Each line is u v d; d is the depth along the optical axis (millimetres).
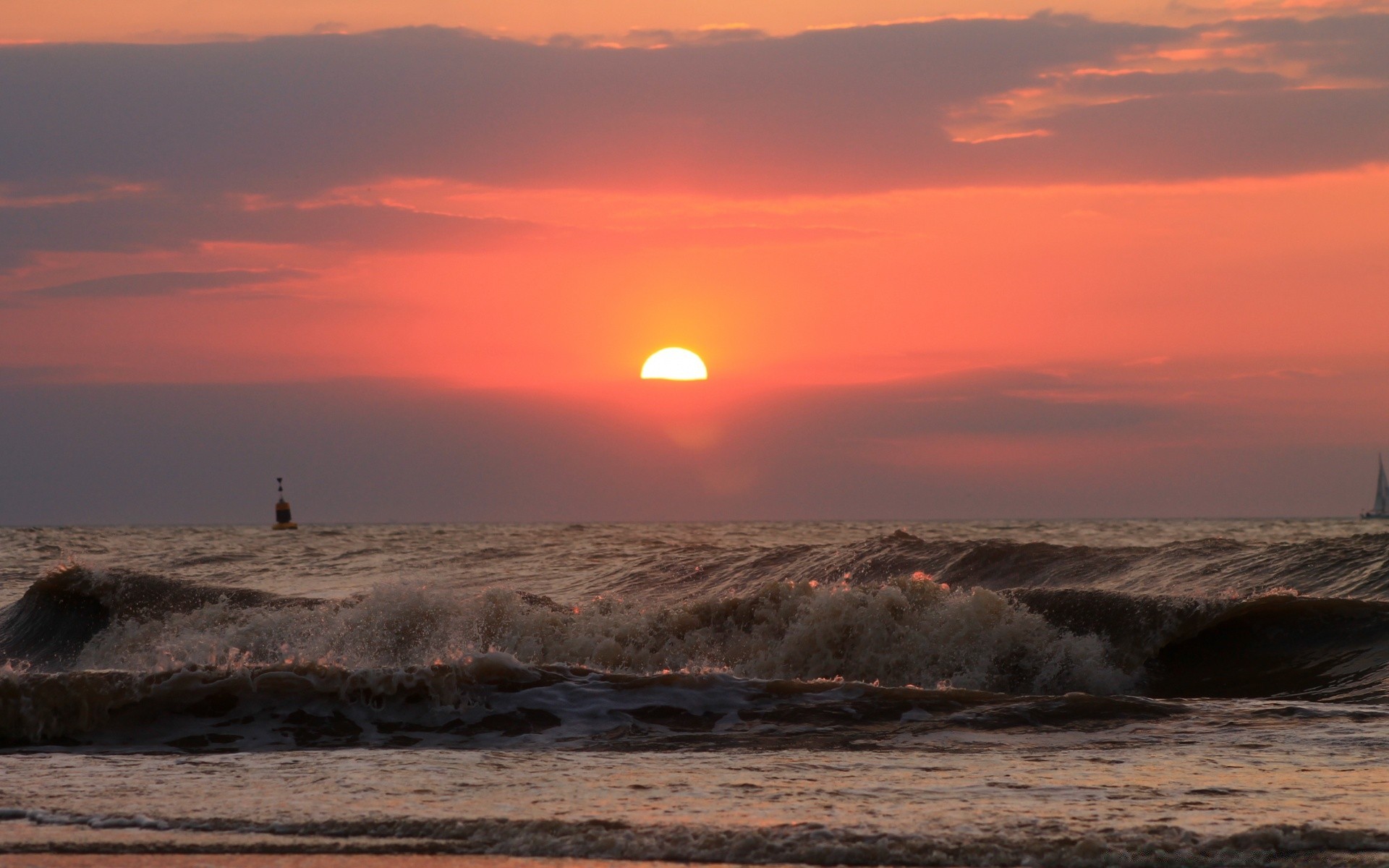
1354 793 25891
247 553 161250
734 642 59156
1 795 26828
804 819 23938
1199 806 24766
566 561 125750
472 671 40062
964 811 24531
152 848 22312
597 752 33062
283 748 34688
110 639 71812
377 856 21844
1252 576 72062
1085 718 36750
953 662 55000
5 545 194500
